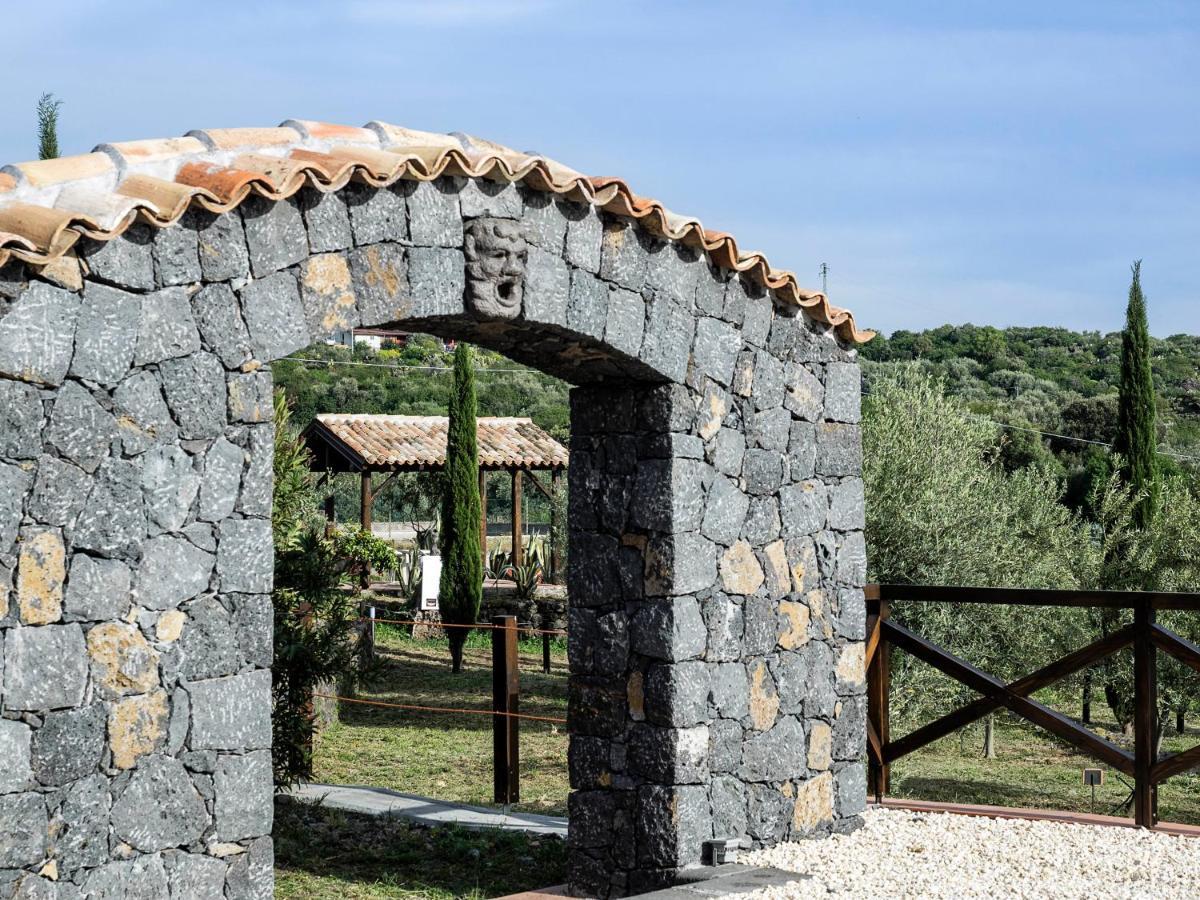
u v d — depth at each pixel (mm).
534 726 13102
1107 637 6891
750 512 6434
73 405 4047
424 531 23031
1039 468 27422
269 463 4582
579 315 5609
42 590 3969
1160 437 32594
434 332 5645
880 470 12461
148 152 4750
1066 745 14219
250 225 4527
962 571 12383
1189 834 6680
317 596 8328
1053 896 5590
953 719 7301
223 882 4410
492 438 21891
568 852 6449
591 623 6289
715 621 6207
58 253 3904
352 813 8211
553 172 5477
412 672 17125
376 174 4812
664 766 5984
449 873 6871
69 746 4016
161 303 4273
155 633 4254
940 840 6594
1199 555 12805
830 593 6875
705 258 6195
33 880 3916
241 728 4480
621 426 6203
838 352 6992
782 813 6496
